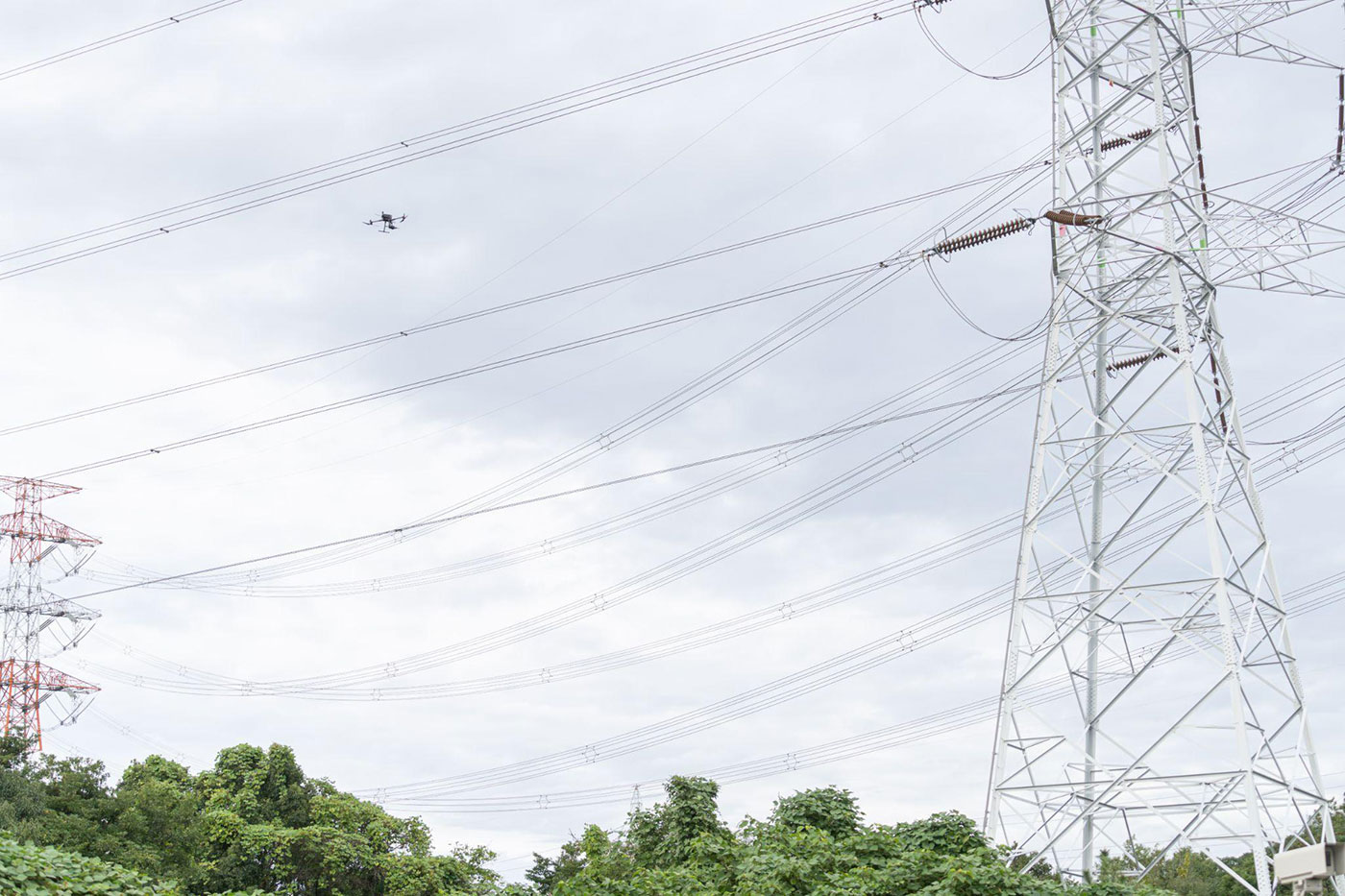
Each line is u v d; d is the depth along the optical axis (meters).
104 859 42.44
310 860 52.75
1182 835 26.23
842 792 33.38
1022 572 30.48
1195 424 28.94
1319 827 29.67
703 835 31.17
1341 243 30.62
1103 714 28.67
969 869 24.78
